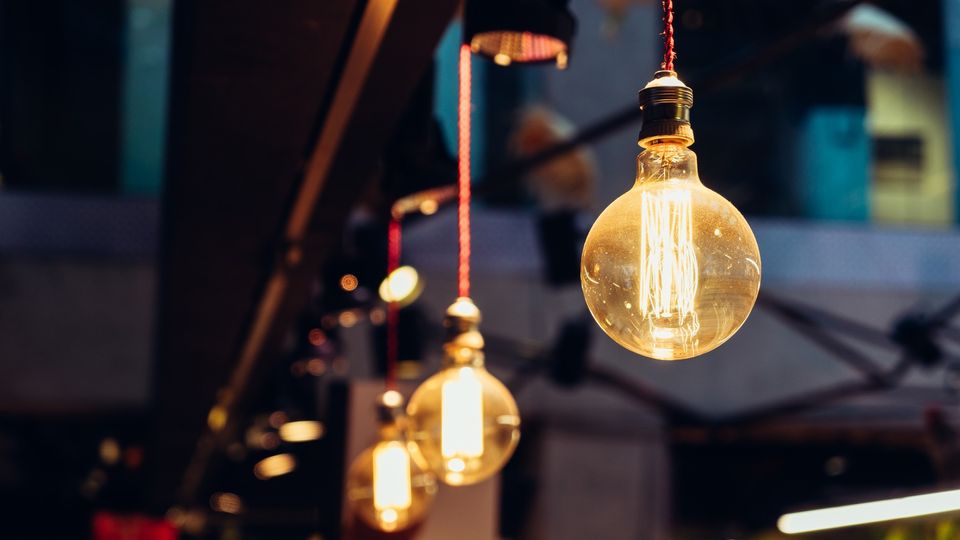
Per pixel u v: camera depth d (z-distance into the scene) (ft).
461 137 6.29
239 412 15.35
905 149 28.84
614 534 26.40
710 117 28.58
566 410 26.55
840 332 27.43
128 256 25.90
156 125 26.68
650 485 26.58
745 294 3.43
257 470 23.68
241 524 26.89
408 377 17.58
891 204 28.76
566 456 26.43
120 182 26.50
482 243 26.81
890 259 28.17
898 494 14.37
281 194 7.55
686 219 3.39
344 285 13.61
